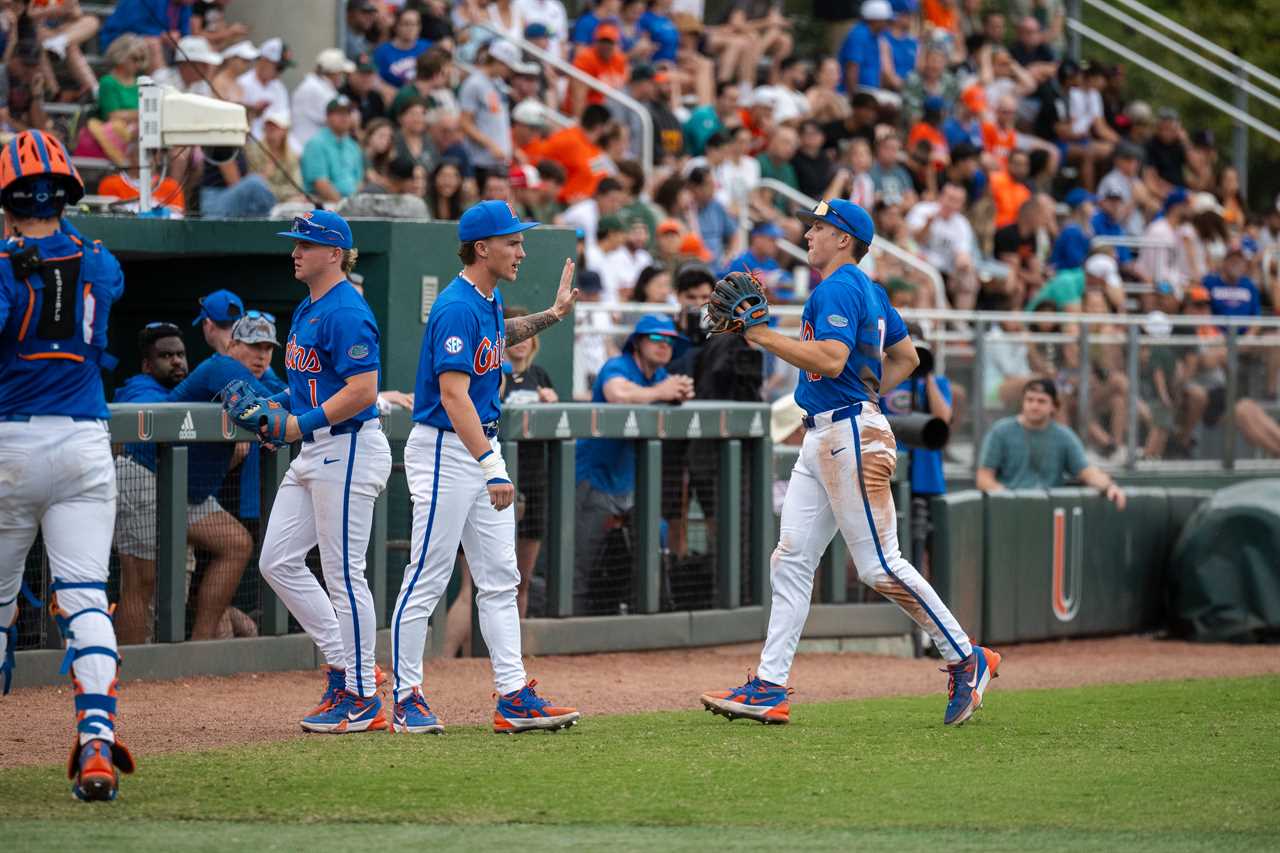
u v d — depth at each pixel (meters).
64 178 20.20
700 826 19.22
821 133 64.06
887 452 25.75
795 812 19.95
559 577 36.91
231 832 18.67
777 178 63.28
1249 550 47.19
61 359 19.94
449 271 37.38
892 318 26.61
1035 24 78.81
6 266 19.70
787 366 50.22
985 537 44.97
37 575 30.55
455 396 24.62
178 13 48.16
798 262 61.31
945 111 72.06
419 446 25.33
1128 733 25.97
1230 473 58.94
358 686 26.00
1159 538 50.09
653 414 37.88
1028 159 74.12
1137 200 75.69
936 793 21.03
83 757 19.91
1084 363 55.09
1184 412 57.75
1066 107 77.25
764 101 65.12
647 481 37.91
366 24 56.62
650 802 20.45
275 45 51.22
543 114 58.22
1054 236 69.88
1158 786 21.52
